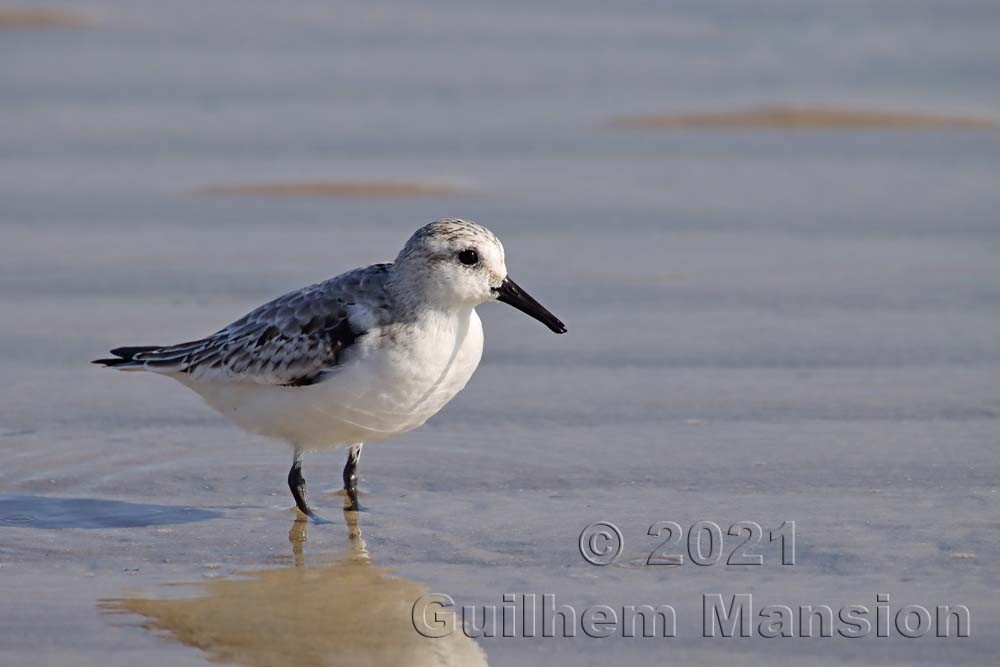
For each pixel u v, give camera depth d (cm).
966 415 1285
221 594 964
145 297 1631
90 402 1347
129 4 3500
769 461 1191
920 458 1189
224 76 2841
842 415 1292
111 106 2606
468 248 1077
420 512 1114
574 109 2617
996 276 1706
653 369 1424
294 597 960
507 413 1320
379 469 1208
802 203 2045
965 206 2016
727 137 2436
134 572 1001
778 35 3172
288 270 1725
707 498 1116
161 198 2056
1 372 1411
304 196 2070
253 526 1095
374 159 2272
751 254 1812
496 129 2475
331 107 2617
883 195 2081
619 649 882
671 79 2825
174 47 3092
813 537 1038
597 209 2019
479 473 1187
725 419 1288
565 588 968
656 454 1212
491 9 3450
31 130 2433
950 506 1088
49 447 1241
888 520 1064
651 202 2053
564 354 1476
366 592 968
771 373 1405
